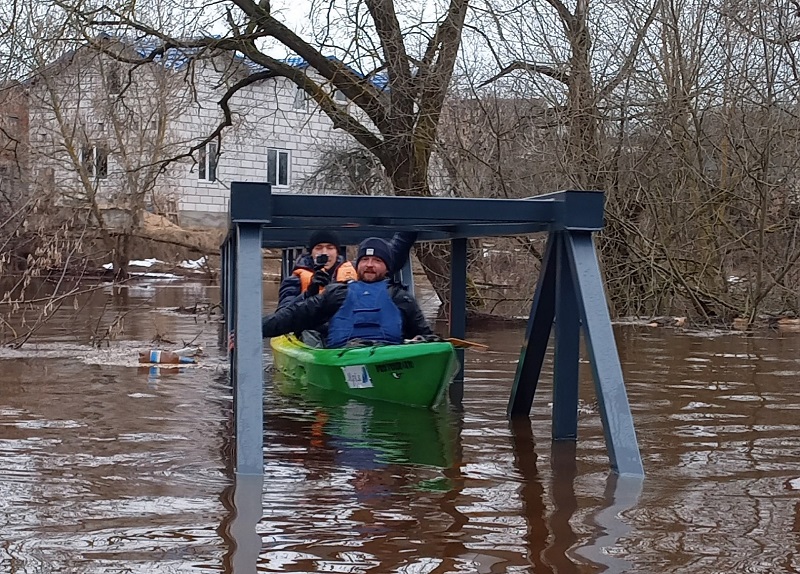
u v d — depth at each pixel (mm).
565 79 13406
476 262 15344
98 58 15758
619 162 13992
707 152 14227
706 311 14367
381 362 6449
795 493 4055
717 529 3506
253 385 4441
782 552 3244
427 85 13391
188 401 6301
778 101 13445
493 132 13367
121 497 3861
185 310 14781
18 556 3135
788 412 6191
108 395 6523
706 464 4637
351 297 7211
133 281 24531
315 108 14875
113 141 24344
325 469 4430
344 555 3170
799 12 13430
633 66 13477
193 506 3738
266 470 4375
